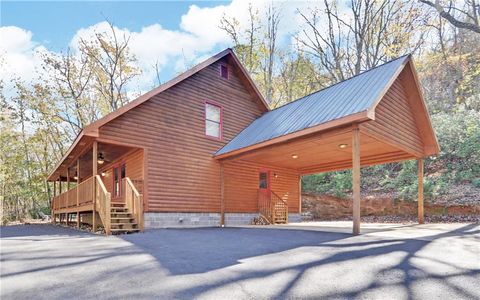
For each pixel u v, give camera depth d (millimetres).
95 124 9484
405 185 14945
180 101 12008
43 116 23781
